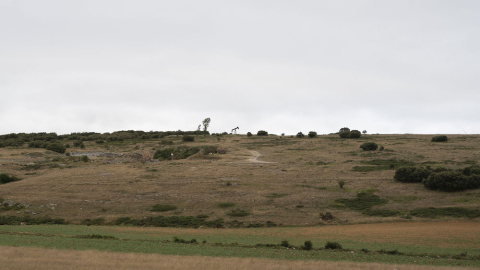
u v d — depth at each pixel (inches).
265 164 3535.9
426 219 1893.5
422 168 2632.9
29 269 873.5
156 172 3070.9
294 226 1860.2
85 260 983.0
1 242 1245.7
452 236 1573.6
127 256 1059.3
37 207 2161.7
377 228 1760.6
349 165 3316.9
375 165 3277.6
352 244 1432.1
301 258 1148.5
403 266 1037.2
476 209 1974.7
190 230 1797.5
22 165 3467.0
